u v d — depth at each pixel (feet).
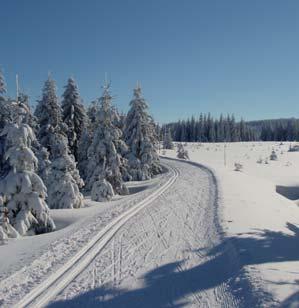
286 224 61.72
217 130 481.05
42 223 64.49
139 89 154.81
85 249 43.57
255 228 52.13
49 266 37.52
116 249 43.47
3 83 84.02
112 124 114.93
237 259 36.88
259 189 117.91
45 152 98.84
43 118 117.60
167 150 331.57
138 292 31.27
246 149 340.39
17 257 41.86
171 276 34.73
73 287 32.19
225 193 86.33
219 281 32.78
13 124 61.98
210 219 57.82
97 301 29.58
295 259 37.40
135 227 54.65
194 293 30.71
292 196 155.63
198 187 99.14
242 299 28.25
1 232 51.90
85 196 118.42
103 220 60.18
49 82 118.83
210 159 272.72
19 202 62.49
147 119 156.66
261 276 31.55
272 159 267.59
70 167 92.99
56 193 89.92
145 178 149.89
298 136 481.05
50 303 29.07
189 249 42.86
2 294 30.60
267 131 526.57
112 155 112.88
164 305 28.76
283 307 25.94
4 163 78.89
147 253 41.75
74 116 131.54
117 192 115.34
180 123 510.99
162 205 72.95
